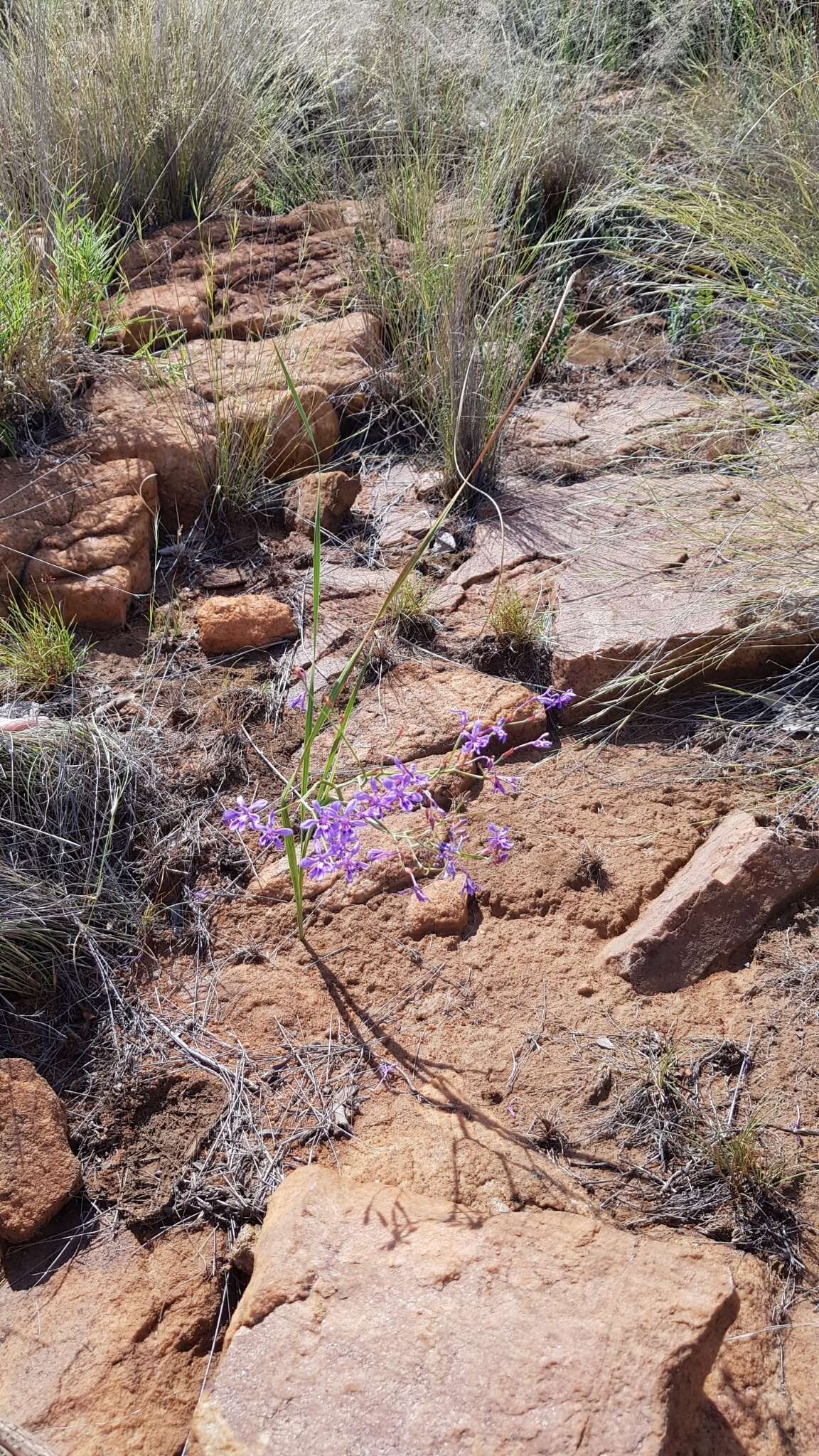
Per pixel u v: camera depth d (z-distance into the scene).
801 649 1.00
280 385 1.31
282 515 1.24
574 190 1.61
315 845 0.75
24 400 1.24
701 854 0.86
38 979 0.84
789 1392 0.60
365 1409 0.55
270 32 1.85
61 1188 0.72
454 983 0.81
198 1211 0.72
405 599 1.09
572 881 0.86
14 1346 0.67
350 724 1.00
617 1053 0.76
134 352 1.43
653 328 1.51
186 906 0.89
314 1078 0.77
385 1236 0.63
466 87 1.72
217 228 1.65
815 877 0.83
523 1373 0.55
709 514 1.12
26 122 1.58
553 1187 0.69
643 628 1.01
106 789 0.93
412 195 1.48
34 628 1.06
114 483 1.18
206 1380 0.65
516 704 1.00
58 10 1.70
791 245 1.28
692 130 1.59
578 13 1.87
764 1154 0.69
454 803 0.92
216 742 0.99
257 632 1.08
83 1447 0.62
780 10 1.74
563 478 1.27
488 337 1.31
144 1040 0.81
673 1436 0.53
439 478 1.28
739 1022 0.77
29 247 1.40
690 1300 0.57
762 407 1.26
